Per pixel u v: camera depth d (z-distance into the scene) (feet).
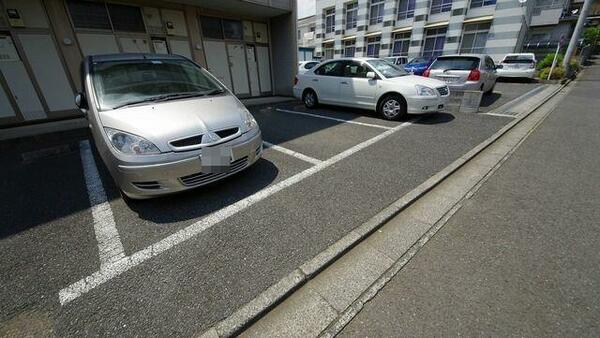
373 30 68.85
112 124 8.24
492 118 19.25
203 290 5.63
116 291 5.65
